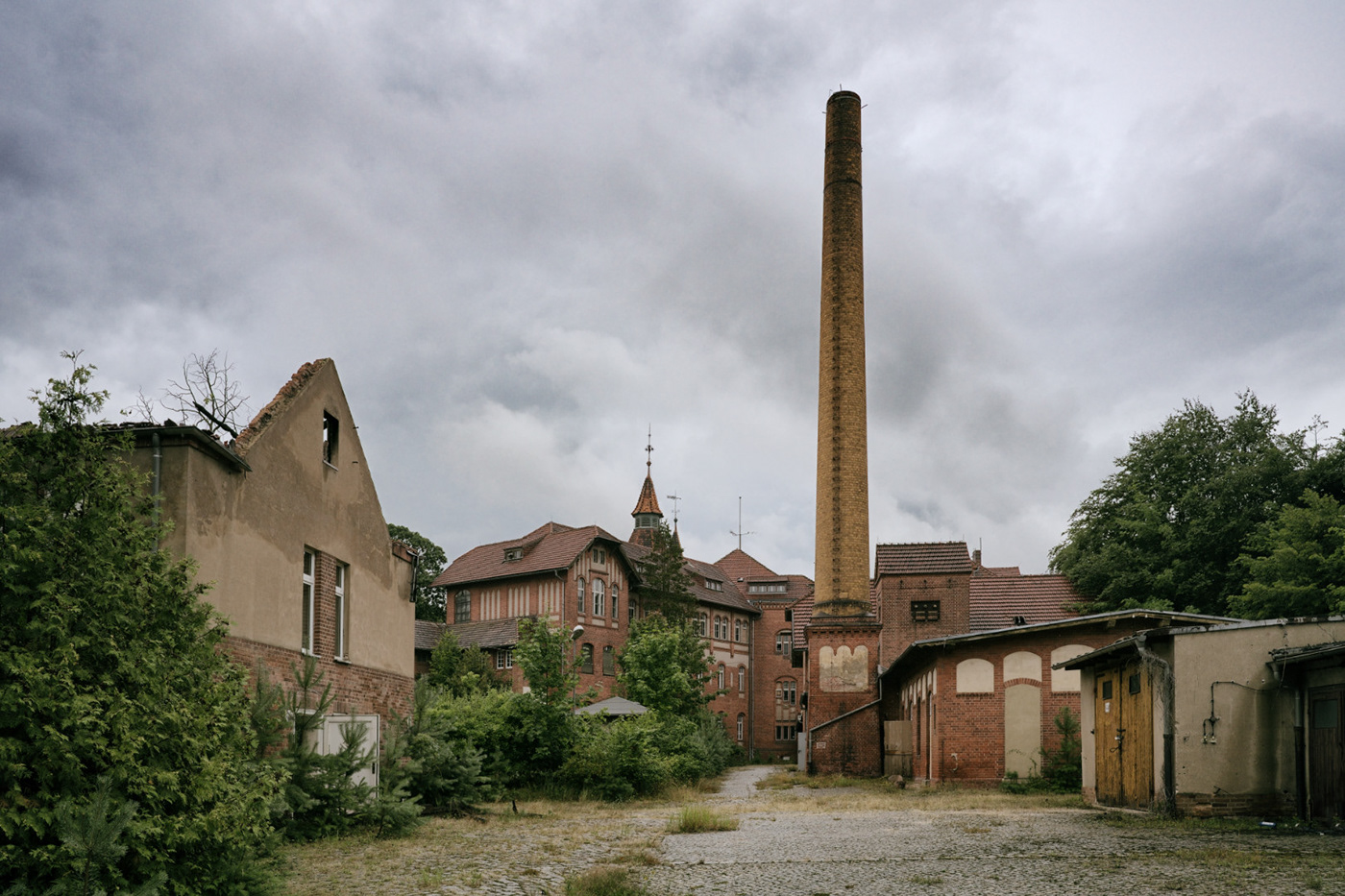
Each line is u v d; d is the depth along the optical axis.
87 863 6.57
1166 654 17.09
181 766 7.97
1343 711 15.12
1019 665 27.31
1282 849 12.30
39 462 8.00
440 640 52.25
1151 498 46.12
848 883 10.49
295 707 15.09
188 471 13.50
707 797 26.72
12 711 6.90
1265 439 44.97
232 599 14.57
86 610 7.52
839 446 44.19
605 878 10.35
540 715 25.42
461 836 15.51
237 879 8.46
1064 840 13.65
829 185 46.47
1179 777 16.53
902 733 33.97
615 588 62.44
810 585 79.75
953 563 41.69
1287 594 32.69
